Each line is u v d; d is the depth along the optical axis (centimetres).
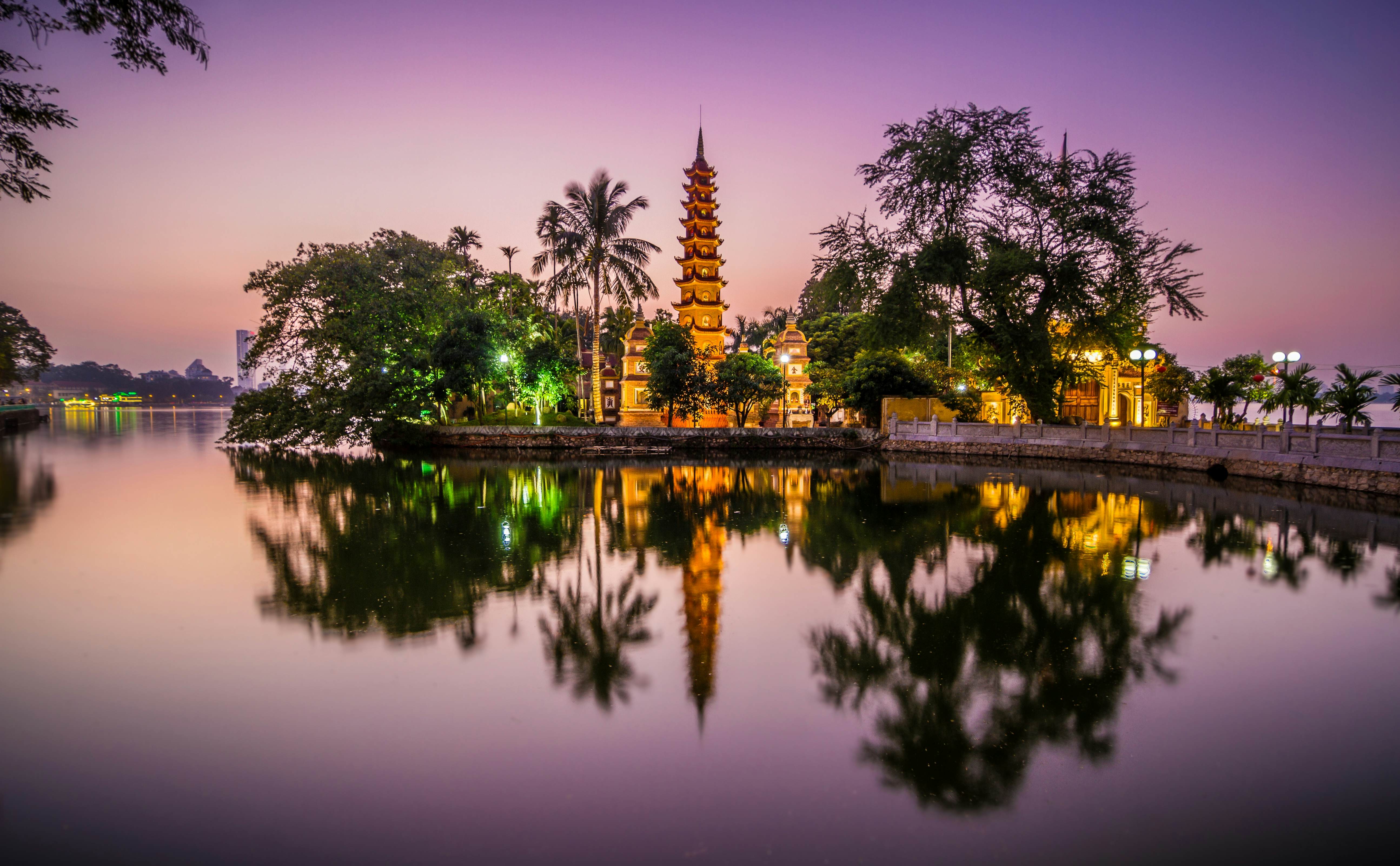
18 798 543
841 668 804
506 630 923
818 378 5981
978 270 3447
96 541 1481
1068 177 3341
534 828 512
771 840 500
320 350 4334
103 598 1052
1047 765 602
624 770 589
